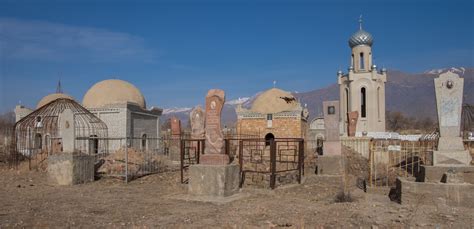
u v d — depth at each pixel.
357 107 46.31
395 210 10.15
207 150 12.92
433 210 10.14
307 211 10.21
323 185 16.12
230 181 12.72
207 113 12.99
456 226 8.49
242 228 8.38
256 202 11.81
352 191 14.27
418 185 11.32
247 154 26.38
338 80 49.34
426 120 103.44
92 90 32.16
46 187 15.40
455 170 11.90
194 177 12.70
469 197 10.81
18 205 11.33
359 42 47.19
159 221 9.20
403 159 21.73
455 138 12.98
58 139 23.73
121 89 31.88
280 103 33.03
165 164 22.09
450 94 13.13
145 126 31.78
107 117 29.20
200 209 10.67
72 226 8.73
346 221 8.94
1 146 30.31
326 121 19.83
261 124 32.09
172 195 13.01
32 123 24.69
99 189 14.87
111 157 20.09
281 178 17.25
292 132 31.25
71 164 16.12
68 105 24.95
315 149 31.22
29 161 21.94
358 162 23.11
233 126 43.81
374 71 45.75
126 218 9.55
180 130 27.92
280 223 8.80
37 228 8.55
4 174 19.31
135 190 14.59
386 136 43.91
